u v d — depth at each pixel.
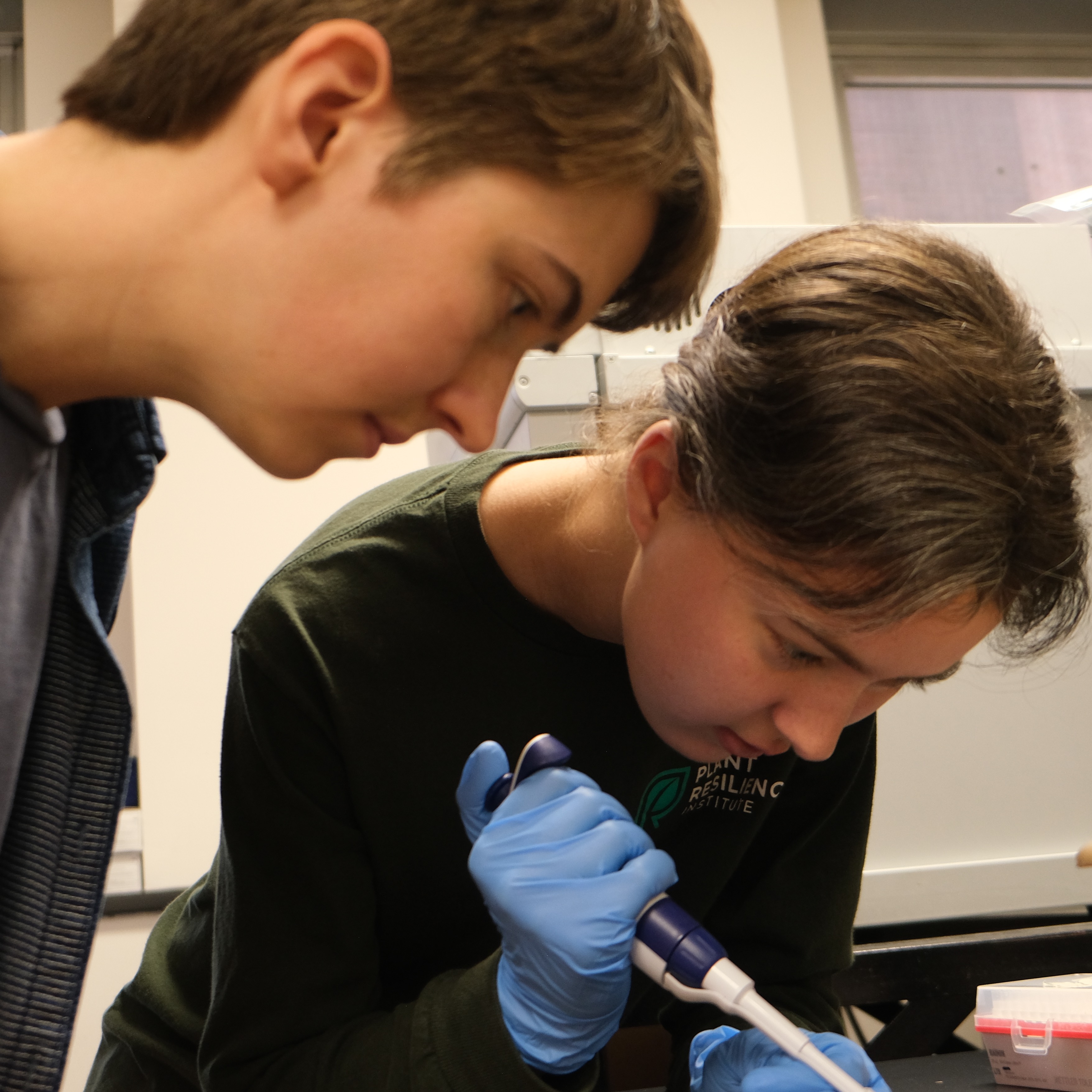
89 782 0.76
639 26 0.69
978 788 1.39
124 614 2.32
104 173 0.65
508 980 0.77
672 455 0.71
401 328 0.64
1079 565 0.68
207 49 0.64
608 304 0.80
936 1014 1.10
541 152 0.65
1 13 2.58
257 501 2.22
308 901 0.86
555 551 0.87
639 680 0.76
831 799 1.03
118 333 0.65
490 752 0.82
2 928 0.71
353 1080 0.77
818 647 0.67
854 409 0.61
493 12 0.65
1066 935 1.13
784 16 2.86
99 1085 1.06
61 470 0.75
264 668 0.87
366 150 0.63
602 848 0.77
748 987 0.72
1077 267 1.51
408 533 0.90
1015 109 3.03
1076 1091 0.81
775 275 0.69
